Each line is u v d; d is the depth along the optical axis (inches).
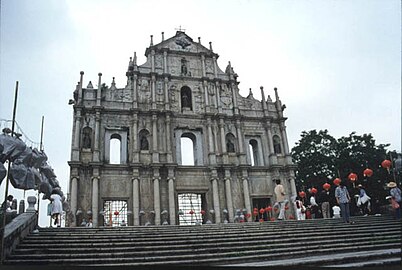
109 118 1561.3
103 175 1446.9
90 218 1353.3
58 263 501.7
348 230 776.3
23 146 799.7
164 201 1473.9
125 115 1588.3
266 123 1765.5
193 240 658.2
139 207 1424.7
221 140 1649.9
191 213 1517.0
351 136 1905.8
